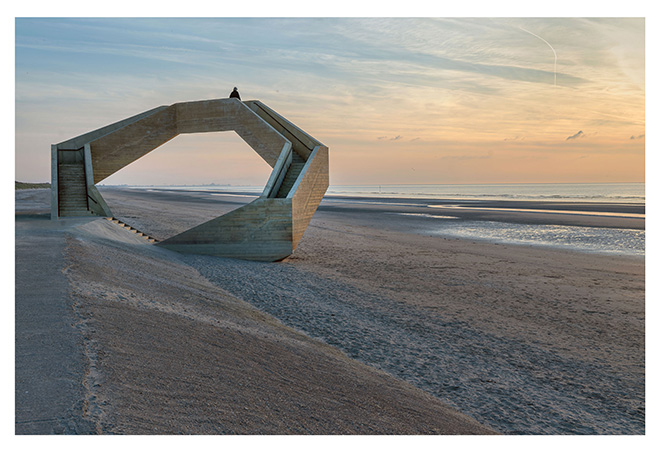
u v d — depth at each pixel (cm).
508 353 918
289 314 1138
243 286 1412
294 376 648
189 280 1359
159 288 1083
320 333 1000
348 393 628
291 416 505
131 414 416
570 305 1284
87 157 2423
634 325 1106
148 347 609
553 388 764
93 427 381
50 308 684
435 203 7225
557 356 908
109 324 661
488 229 3303
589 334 1041
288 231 1905
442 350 925
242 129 2361
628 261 1992
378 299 1327
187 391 498
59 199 2389
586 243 2544
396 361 857
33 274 905
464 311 1214
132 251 1580
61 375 464
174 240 1956
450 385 762
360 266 1867
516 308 1248
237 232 1923
